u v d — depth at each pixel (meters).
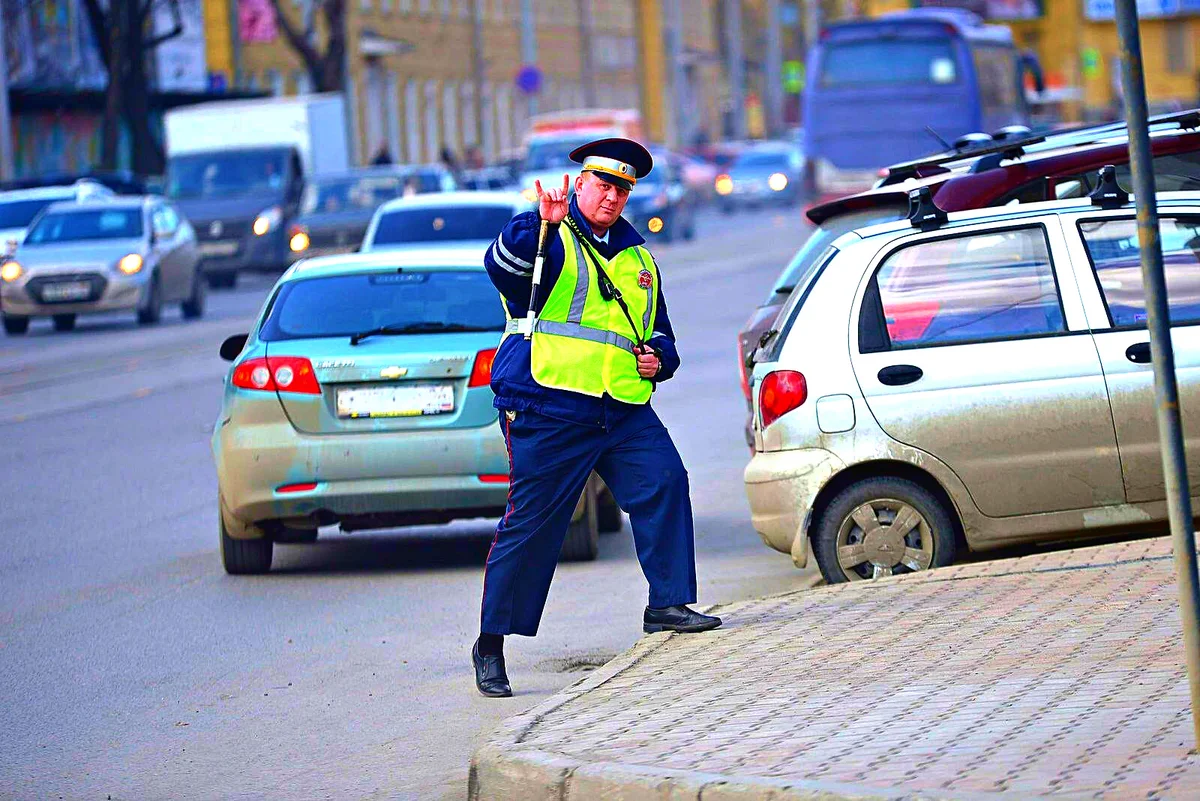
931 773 20.56
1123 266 33.47
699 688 25.89
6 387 81.44
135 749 26.58
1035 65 135.12
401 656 31.86
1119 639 26.70
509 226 28.06
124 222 115.06
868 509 33.41
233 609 36.59
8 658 32.84
